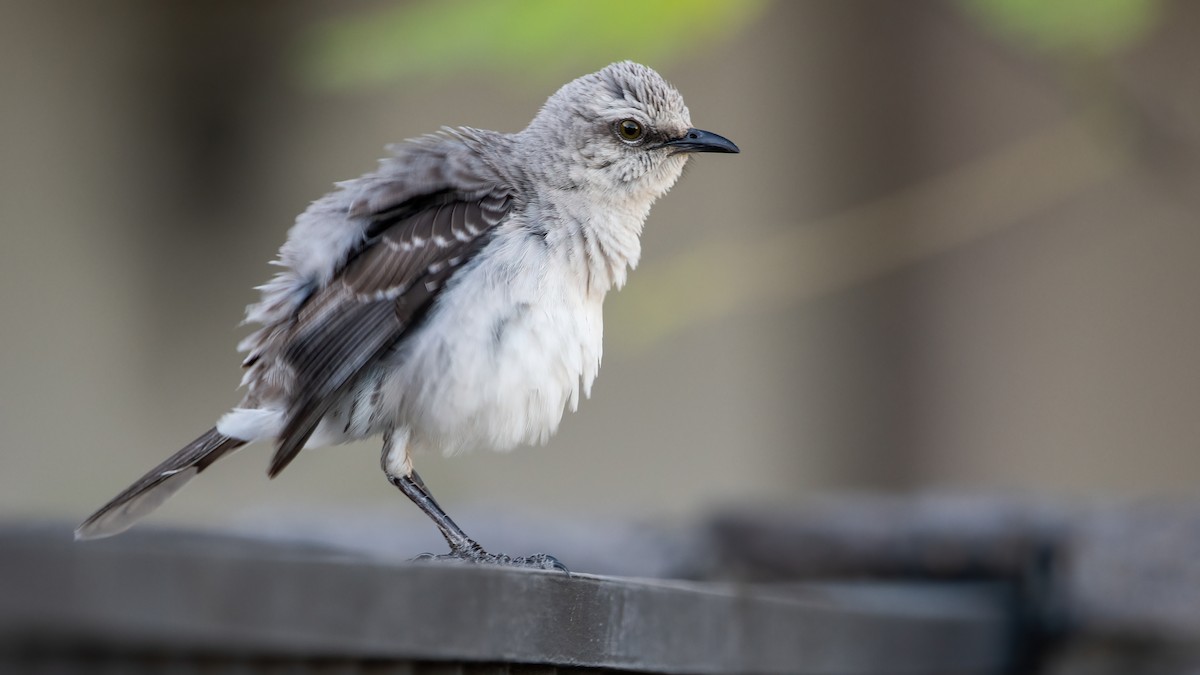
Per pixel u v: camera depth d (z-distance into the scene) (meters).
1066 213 15.31
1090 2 8.30
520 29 7.39
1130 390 15.36
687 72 15.73
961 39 15.23
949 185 15.06
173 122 16.39
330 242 6.91
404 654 3.29
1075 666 7.78
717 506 8.91
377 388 6.75
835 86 15.67
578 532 9.09
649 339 10.94
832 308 15.67
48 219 16.17
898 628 6.59
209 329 16.42
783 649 5.56
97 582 2.43
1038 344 15.50
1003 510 8.06
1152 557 7.58
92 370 16.12
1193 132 9.82
